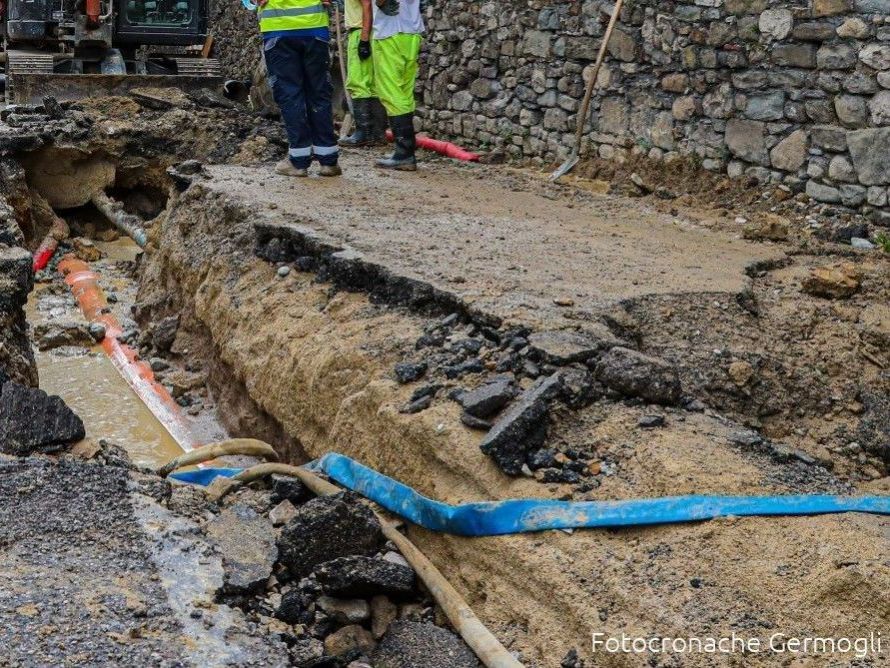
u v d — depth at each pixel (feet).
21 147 40.14
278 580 13.85
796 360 19.47
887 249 26.37
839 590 11.62
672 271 22.26
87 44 49.39
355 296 21.53
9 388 17.20
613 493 13.98
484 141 41.86
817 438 18.39
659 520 13.10
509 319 17.71
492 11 40.42
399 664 13.00
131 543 13.25
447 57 43.34
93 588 12.09
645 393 15.84
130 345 29.01
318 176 32.91
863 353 19.89
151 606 11.96
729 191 31.32
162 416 24.90
